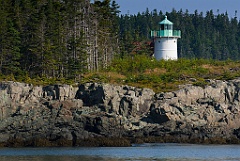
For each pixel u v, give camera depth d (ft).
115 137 640.17
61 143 622.13
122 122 647.15
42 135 632.38
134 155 551.59
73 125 640.17
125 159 524.93
